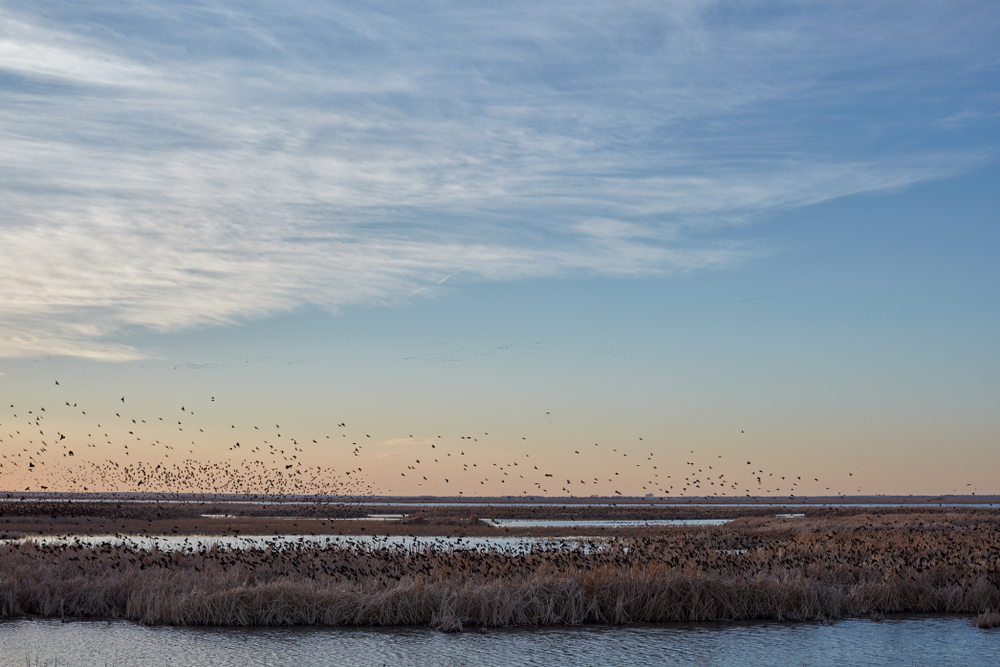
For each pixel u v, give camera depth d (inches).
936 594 1157.7
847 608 1114.7
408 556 1346.0
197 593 1005.8
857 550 1478.8
